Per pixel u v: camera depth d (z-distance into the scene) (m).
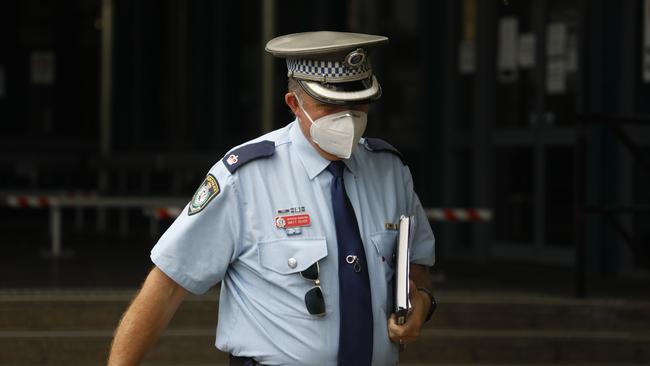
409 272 7.16
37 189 36.97
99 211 34.44
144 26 34.81
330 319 6.89
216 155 30.95
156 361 17.22
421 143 26.55
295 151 7.04
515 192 25.52
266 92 26.47
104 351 17.22
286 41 6.89
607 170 23.31
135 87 35.00
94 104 37.31
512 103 25.50
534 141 25.02
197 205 7.02
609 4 23.25
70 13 37.38
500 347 17.59
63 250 27.62
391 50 27.14
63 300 18.08
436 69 26.45
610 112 23.30
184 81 33.47
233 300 7.12
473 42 26.00
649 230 22.92
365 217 7.05
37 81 37.47
